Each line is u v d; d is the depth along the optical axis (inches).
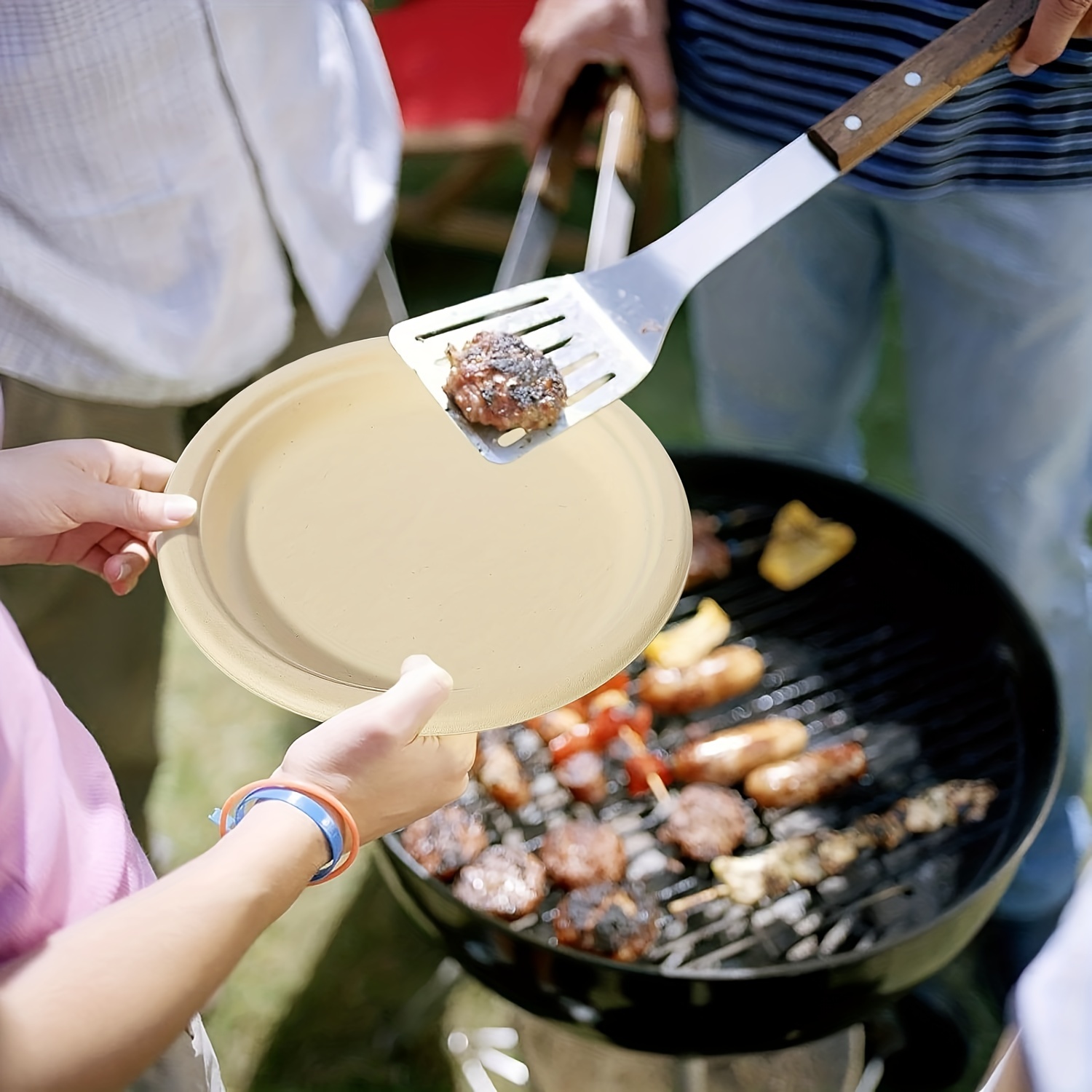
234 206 58.6
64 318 54.5
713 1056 52.6
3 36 48.0
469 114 110.0
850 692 65.6
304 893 79.4
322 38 60.6
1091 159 55.7
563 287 42.7
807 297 73.3
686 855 58.9
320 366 44.4
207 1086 43.5
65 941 29.1
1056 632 73.0
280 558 39.6
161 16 50.8
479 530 40.9
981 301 62.9
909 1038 69.2
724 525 72.7
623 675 65.5
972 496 70.4
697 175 73.2
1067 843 71.5
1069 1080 25.5
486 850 58.2
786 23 59.9
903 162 57.5
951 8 53.5
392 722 32.7
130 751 77.9
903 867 57.7
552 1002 51.6
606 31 65.9
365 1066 70.8
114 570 45.0
